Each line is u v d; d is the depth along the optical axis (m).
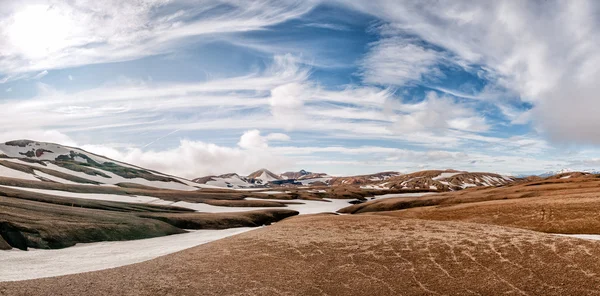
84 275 31.06
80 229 60.16
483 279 26.55
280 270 31.08
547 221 52.09
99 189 145.00
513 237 33.28
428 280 27.39
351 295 26.09
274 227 48.34
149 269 32.62
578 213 51.69
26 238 51.09
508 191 109.75
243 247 38.66
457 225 40.81
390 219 46.78
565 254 27.98
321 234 41.03
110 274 31.28
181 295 25.95
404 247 34.00
